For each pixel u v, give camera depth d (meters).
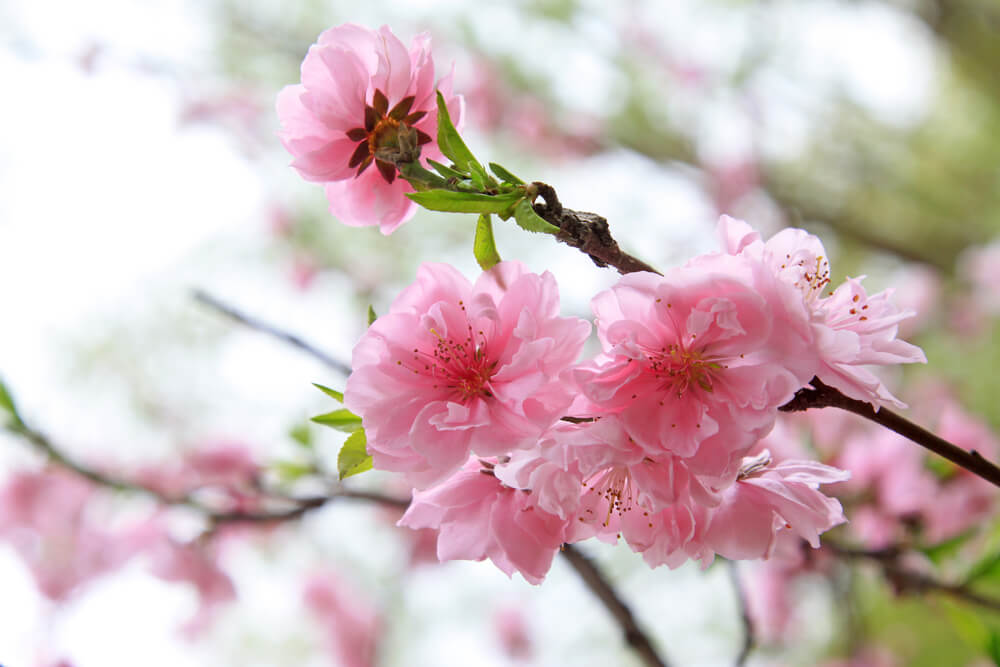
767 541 0.69
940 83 2.88
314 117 0.71
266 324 0.81
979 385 2.31
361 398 0.68
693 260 0.67
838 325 0.68
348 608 1.88
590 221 0.68
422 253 2.28
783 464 0.70
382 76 0.71
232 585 1.23
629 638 0.83
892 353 0.68
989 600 0.83
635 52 2.45
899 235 2.75
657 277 0.67
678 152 2.44
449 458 0.67
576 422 0.67
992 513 0.97
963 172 2.82
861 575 1.34
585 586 0.83
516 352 0.67
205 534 1.00
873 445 0.98
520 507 0.68
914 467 0.97
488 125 2.35
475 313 0.67
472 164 0.69
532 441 0.67
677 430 0.67
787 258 0.69
